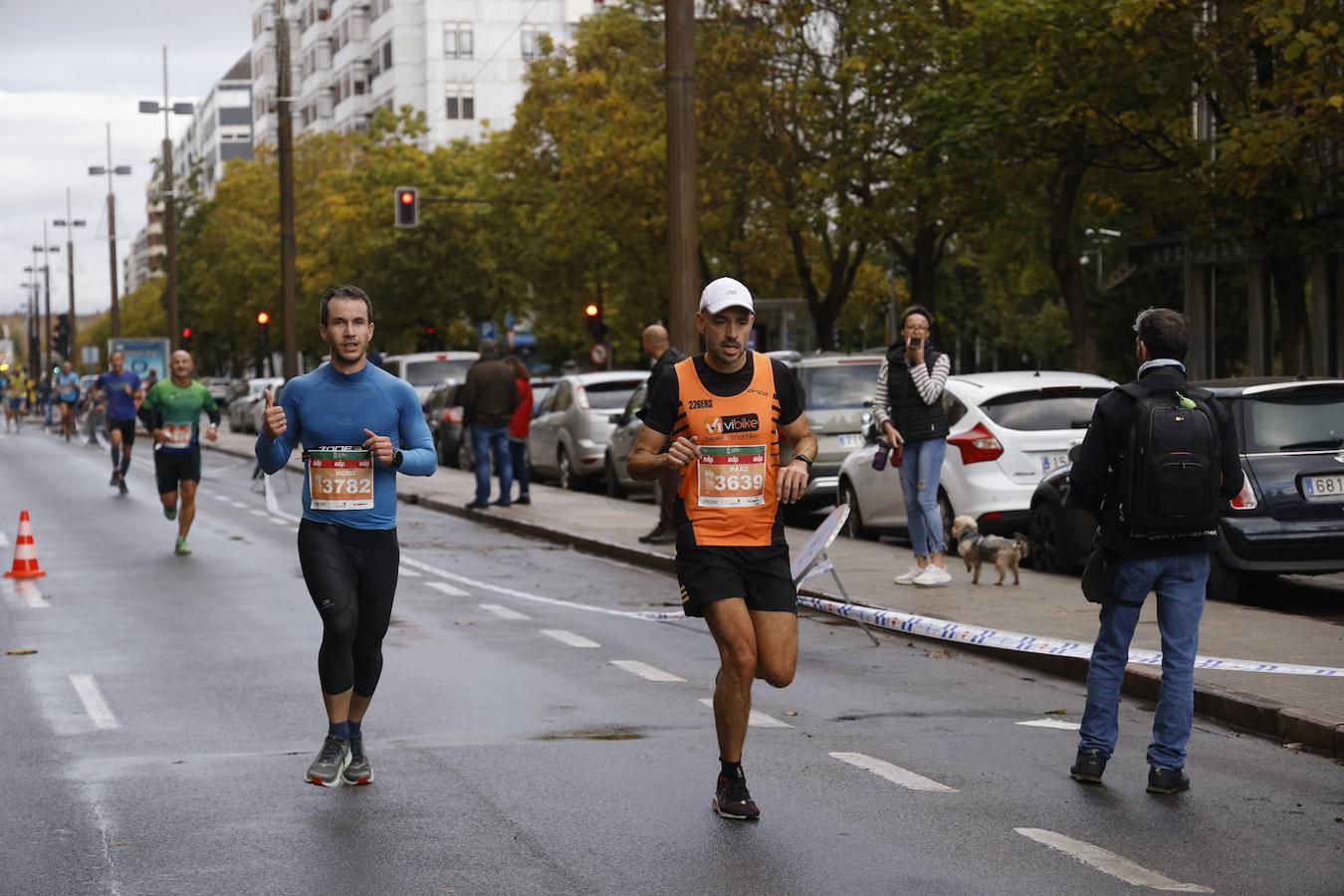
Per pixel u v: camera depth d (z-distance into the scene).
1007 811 10.41
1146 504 10.80
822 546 17.42
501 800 10.73
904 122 50.59
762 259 68.19
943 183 43.09
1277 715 12.77
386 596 11.17
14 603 21.28
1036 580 21.25
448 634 18.41
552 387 49.09
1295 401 19.62
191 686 15.15
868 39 49.47
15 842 9.78
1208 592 19.67
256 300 116.38
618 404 41.38
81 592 22.36
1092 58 38.75
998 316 102.12
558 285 86.38
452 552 28.31
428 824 10.14
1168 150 41.66
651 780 11.30
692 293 29.08
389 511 11.16
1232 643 16.02
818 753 12.15
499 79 147.12
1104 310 78.88
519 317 95.31
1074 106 38.50
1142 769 11.67
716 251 66.56
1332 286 45.50
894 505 26.39
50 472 52.69
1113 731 11.23
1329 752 12.19
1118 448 10.99
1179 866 9.20
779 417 10.27
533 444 44.59
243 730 13.11
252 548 28.59
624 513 33.88
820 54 55.31
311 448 11.04
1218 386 20.05
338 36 164.75
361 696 11.23
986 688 14.97
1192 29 36.25
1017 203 50.03
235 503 39.41
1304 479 19.25
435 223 91.88
